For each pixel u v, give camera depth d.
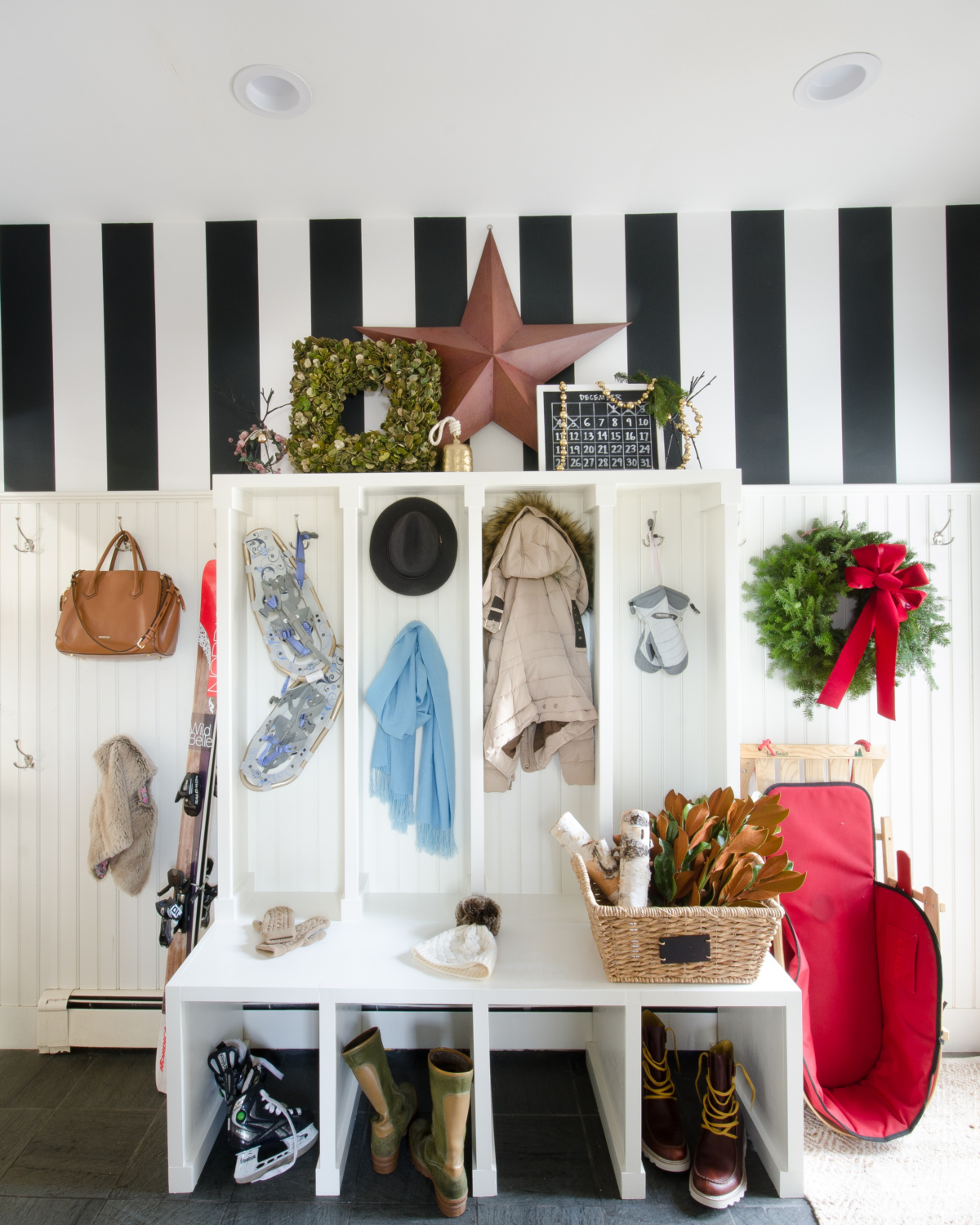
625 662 2.08
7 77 1.55
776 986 1.56
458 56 1.50
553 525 1.97
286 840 2.06
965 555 2.14
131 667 2.12
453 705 2.08
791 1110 1.53
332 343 1.98
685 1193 1.55
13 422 2.16
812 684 2.06
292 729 1.95
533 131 1.76
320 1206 1.52
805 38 1.48
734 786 1.87
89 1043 2.07
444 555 1.99
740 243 2.13
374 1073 1.59
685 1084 1.92
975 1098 1.86
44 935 2.12
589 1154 1.66
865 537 2.04
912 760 2.13
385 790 2.03
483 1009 1.53
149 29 1.42
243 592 1.96
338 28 1.42
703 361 2.14
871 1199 1.53
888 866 1.95
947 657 2.14
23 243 2.16
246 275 2.15
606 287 2.15
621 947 1.53
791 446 2.14
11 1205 1.53
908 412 2.14
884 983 1.85
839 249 2.12
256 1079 1.75
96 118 1.68
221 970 1.60
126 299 2.15
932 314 2.12
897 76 1.59
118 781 2.00
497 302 2.04
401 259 2.14
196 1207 1.52
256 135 1.75
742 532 2.14
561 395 2.01
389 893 2.05
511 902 2.00
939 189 2.06
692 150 1.85
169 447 2.15
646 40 1.47
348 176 1.94
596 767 1.91
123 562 2.14
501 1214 1.49
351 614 1.83
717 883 1.61
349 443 1.95
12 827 2.12
